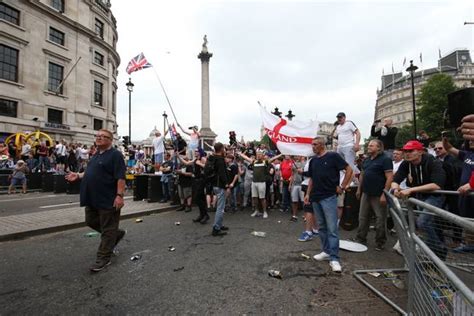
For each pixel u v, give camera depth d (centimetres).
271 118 788
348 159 705
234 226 648
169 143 1348
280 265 397
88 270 377
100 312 272
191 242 511
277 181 1006
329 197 407
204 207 683
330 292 314
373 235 583
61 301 293
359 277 348
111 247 393
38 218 672
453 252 238
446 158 511
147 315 267
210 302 291
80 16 2947
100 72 3198
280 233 581
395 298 297
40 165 1505
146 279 348
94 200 387
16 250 463
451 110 252
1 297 303
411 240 243
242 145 1323
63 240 524
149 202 959
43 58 2559
